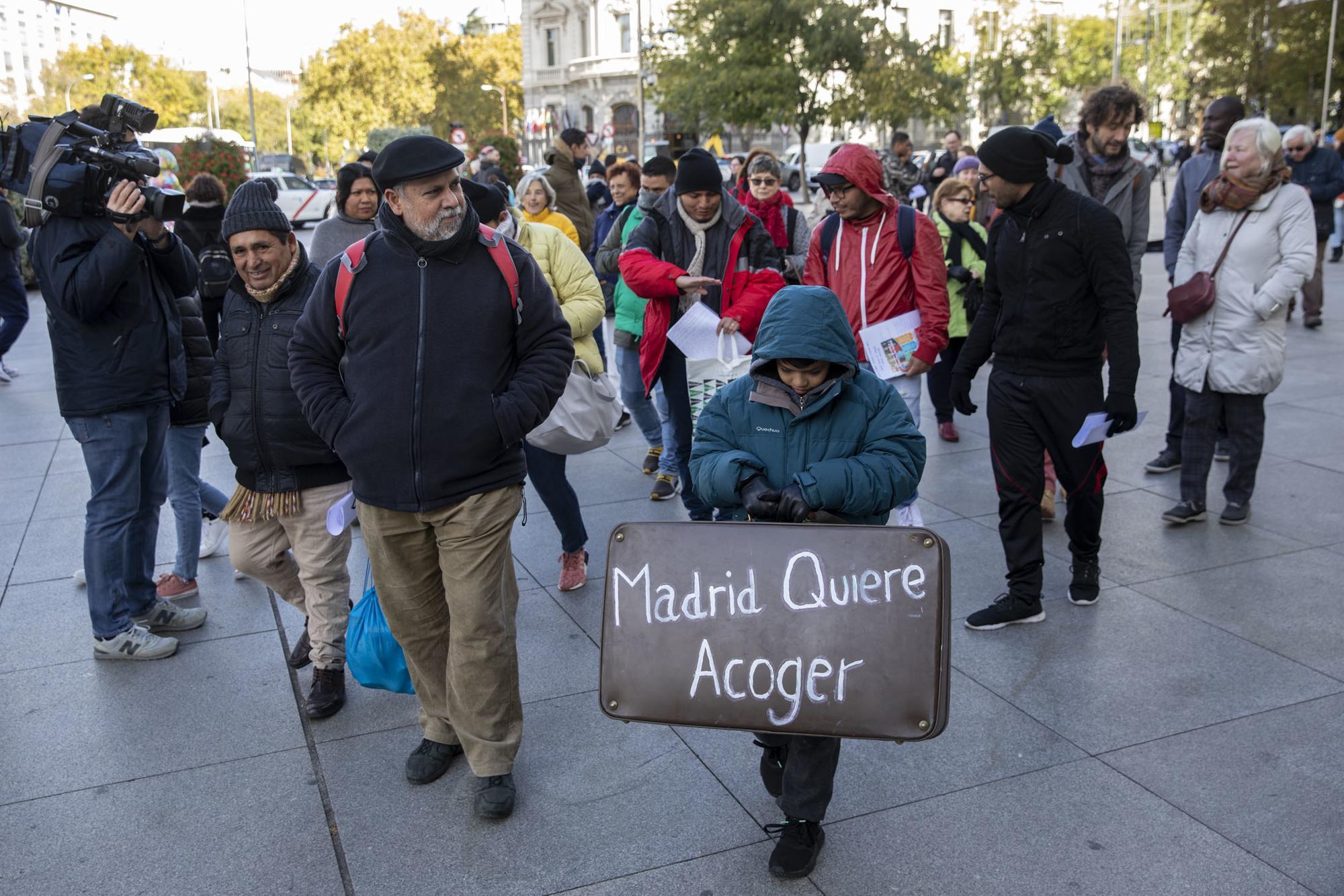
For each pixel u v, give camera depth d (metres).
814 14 32.75
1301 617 4.36
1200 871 2.86
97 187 3.73
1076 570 4.56
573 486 6.40
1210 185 5.19
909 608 2.45
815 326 2.68
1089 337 4.16
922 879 2.86
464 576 3.11
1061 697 3.79
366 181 5.34
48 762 3.54
